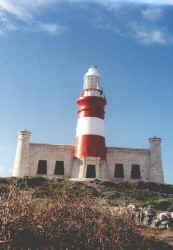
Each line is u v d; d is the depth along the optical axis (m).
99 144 40.84
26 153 40.53
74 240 13.73
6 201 14.31
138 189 33.53
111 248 13.59
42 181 33.97
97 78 44.72
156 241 15.58
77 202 15.40
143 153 42.19
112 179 40.84
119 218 15.02
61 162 41.34
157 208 22.97
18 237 13.36
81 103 42.81
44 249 12.80
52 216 14.25
